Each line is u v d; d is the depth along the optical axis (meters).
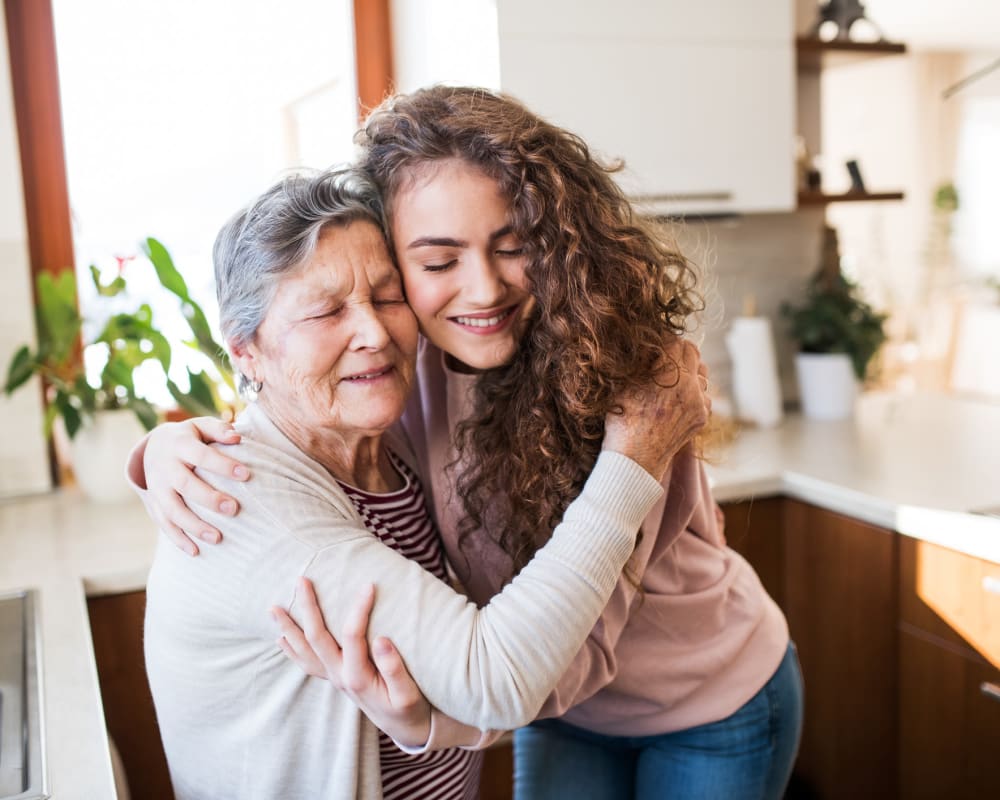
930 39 5.88
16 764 1.00
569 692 1.04
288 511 0.90
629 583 1.08
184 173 2.27
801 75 2.60
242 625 0.90
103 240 2.22
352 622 0.84
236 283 0.95
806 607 2.02
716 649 1.23
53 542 1.78
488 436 1.07
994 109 6.43
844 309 2.61
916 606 1.76
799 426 2.47
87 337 2.21
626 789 1.35
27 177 2.14
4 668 1.27
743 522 2.00
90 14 2.15
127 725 1.66
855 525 1.87
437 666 0.84
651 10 2.04
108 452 1.99
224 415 2.06
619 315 0.98
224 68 2.28
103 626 1.63
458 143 0.95
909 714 1.81
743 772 1.23
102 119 2.18
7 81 2.03
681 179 2.14
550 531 1.05
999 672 1.62
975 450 2.15
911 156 6.62
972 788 1.70
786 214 2.64
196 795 1.03
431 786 1.10
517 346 1.03
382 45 2.40
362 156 1.02
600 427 1.01
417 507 1.14
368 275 0.95
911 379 5.57
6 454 2.11
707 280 1.34
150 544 1.75
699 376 1.06
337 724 0.94
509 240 0.97
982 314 5.26
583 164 1.01
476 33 2.00
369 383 0.97
